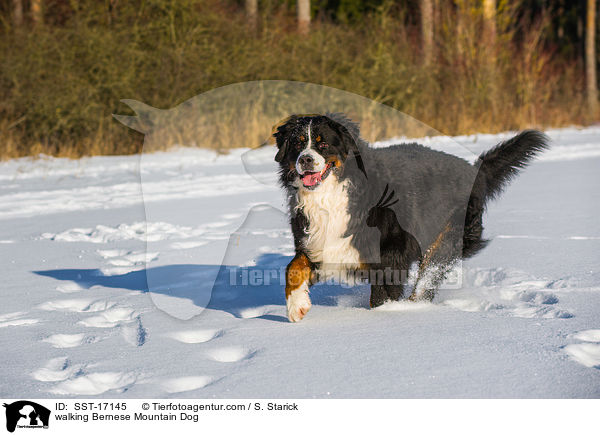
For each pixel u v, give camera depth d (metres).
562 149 20.77
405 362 4.28
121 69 21.56
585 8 37.50
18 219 11.04
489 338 4.70
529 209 10.63
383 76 24.14
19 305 6.03
